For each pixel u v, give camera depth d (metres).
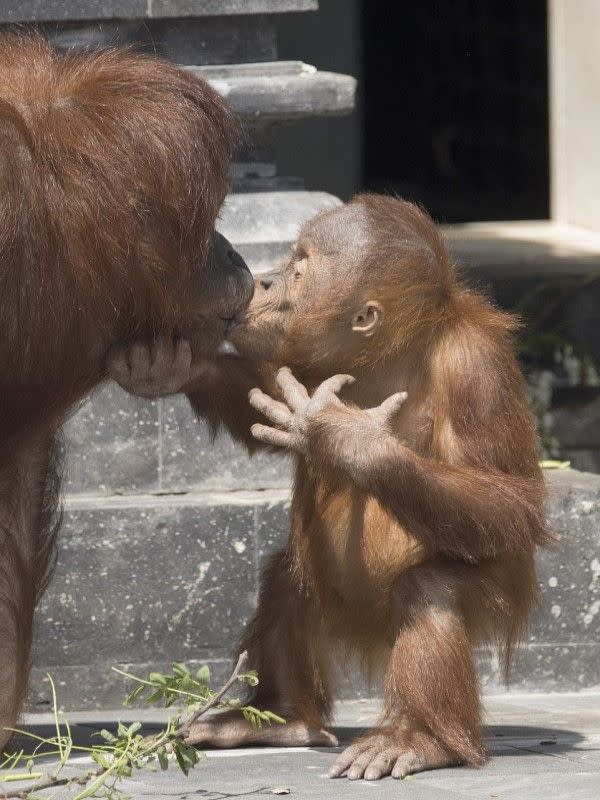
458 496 7.37
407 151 32.34
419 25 32.03
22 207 6.63
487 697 9.89
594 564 9.98
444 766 7.43
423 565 7.67
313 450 7.39
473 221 30.77
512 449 7.73
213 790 6.98
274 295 7.96
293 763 7.62
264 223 10.54
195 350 7.62
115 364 7.25
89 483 10.15
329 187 23.17
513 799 6.75
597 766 7.48
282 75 10.80
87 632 9.67
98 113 6.89
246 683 8.25
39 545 7.68
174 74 7.12
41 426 7.10
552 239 22.53
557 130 24.31
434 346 7.88
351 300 7.79
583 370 15.66
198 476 10.24
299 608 8.22
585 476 10.66
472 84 31.67
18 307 6.72
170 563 9.73
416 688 7.42
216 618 9.77
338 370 7.98
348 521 8.01
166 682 7.18
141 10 10.57
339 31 22.97
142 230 6.92
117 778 6.80
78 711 9.66
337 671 9.82
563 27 23.47
